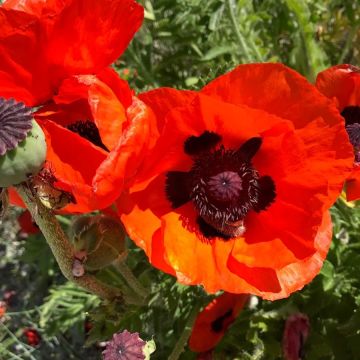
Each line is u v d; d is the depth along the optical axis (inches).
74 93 10.0
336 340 15.0
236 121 9.8
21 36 9.1
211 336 14.3
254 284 10.0
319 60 19.5
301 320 14.8
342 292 15.7
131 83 20.6
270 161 10.3
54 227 10.1
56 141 9.2
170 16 19.3
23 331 24.4
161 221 10.0
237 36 18.7
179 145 10.2
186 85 19.8
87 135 10.4
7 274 26.5
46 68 9.8
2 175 8.4
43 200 9.3
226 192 10.4
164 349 17.3
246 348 14.9
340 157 9.5
